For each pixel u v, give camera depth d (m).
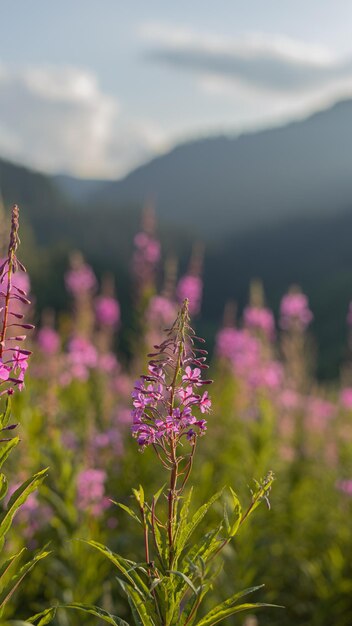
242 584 6.09
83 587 5.16
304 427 10.07
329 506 8.95
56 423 6.95
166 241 145.50
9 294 2.45
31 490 2.52
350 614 6.79
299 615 7.02
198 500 6.68
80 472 5.85
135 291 8.95
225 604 2.58
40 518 5.53
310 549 7.89
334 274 165.88
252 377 9.93
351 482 8.38
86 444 6.72
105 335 10.95
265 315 10.54
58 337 9.80
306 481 8.55
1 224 4.35
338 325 85.31
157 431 2.61
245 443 7.72
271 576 6.96
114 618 2.60
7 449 2.54
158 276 9.07
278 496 7.90
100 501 6.17
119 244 131.25
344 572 7.24
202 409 2.65
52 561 5.30
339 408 11.87
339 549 7.39
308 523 8.14
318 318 96.56
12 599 4.99
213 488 6.82
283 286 167.00
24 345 6.48
